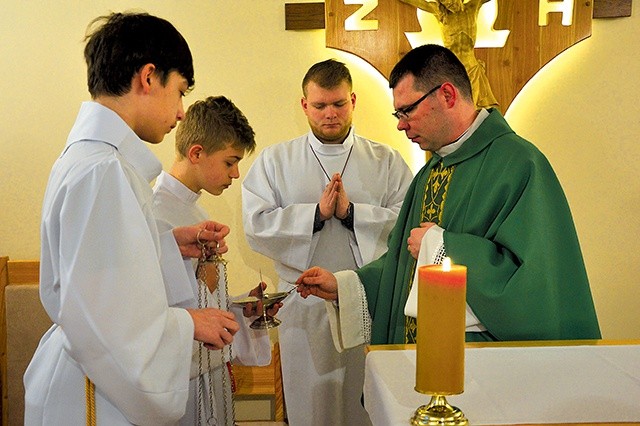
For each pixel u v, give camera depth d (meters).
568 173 3.61
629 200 3.62
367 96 3.57
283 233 2.97
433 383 1.17
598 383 1.45
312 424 3.03
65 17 3.50
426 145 2.30
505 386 1.43
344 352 3.02
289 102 3.58
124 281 1.47
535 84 3.58
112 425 1.56
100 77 1.64
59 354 1.64
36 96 3.54
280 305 2.29
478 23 3.50
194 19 3.54
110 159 1.52
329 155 3.15
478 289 1.90
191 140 2.27
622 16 3.51
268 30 3.54
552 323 1.89
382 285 2.43
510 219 1.98
